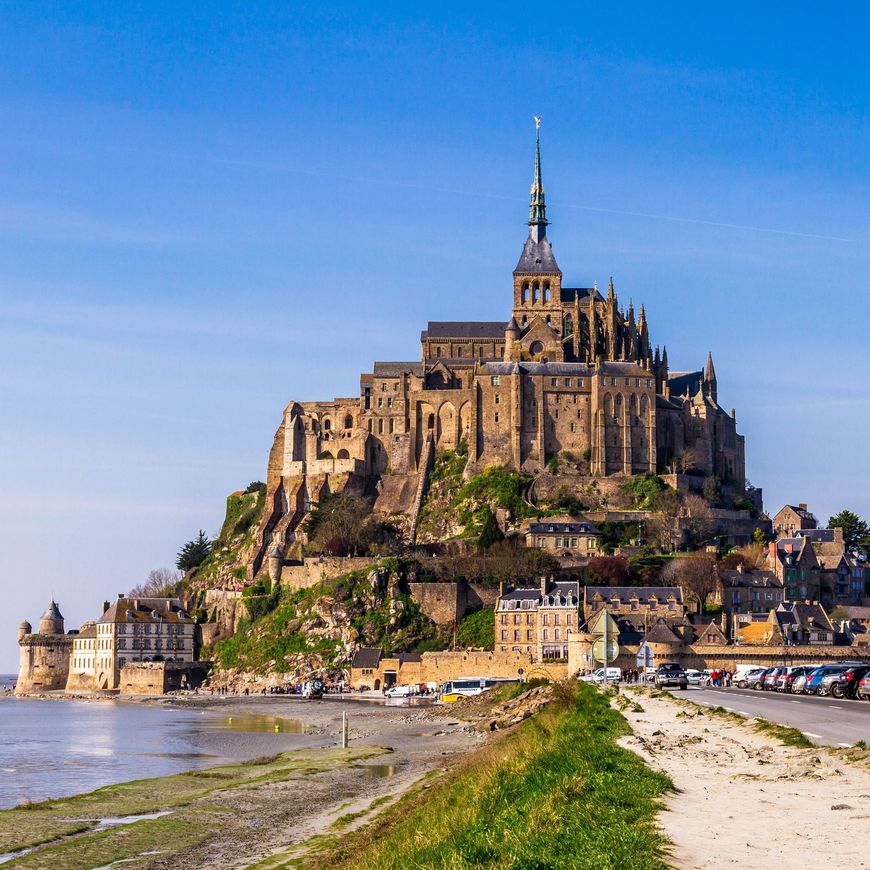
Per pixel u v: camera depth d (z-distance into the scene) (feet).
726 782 183.11
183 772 376.07
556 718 329.52
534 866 125.49
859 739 233.35
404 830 193.77
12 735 595.88
